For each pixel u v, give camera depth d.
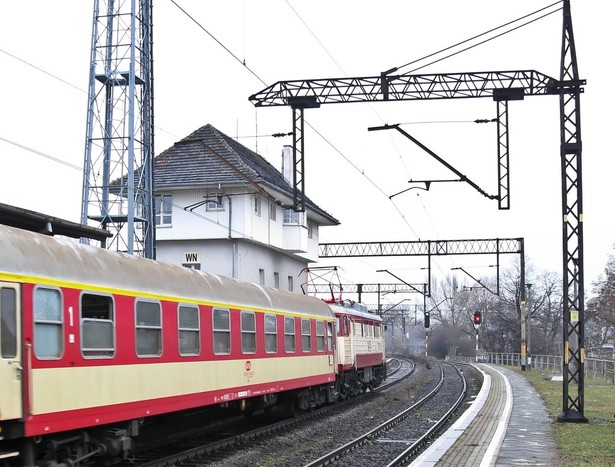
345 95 19.20
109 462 12.45
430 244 45.41
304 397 23.00
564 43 18.86
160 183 35.47
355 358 29.48
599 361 37.59
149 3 25.88
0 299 9.61
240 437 17.03
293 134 19.45
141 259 13.63
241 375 16.97
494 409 22.80
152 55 25.77
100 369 11.52
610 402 24.73
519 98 19.08
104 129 26.31
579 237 19.17
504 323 89.50
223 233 35.25
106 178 26.23
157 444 15.91
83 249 11.82
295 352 20.95
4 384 9.49
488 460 13.08
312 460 15.26
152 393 13.02
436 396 31.88
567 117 19.00
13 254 9.98
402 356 86.62
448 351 103.81
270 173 41.06
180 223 35.72
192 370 14.58
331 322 25.06
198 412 16.53
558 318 87.25
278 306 19.92
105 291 11.79
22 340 9.87
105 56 26.11
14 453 9.60
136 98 26.11
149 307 13.12
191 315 14.71
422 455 13.66
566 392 19.22
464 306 111.75
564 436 16.36
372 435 18.55
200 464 13.91
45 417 10.16
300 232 40.28
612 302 58.47
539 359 53.56
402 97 19.08
